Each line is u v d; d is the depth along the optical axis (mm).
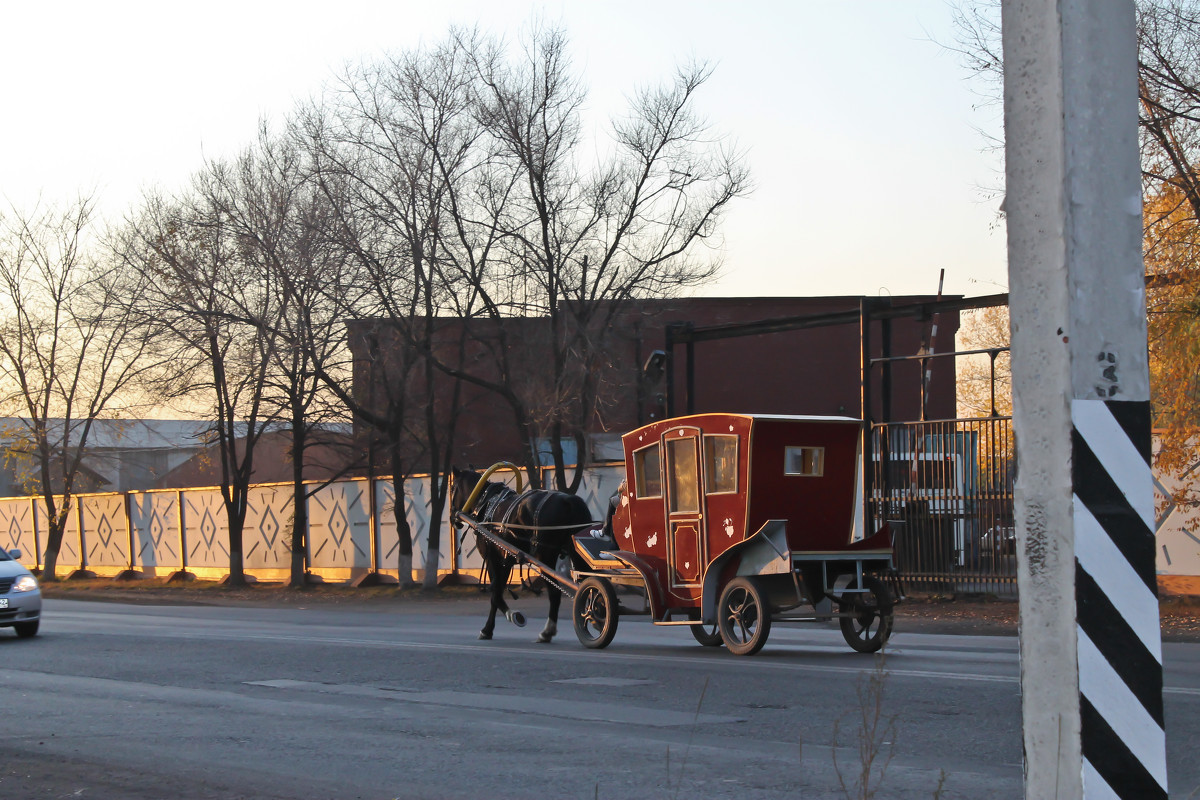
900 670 11938
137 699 11305
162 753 8453
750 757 7840
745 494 13703
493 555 17297
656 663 13156
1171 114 18797
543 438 31750
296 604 31016
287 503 37625
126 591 38562
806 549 13969
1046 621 3693
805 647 15156
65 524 50281
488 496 17656
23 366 47781
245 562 39750
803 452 14062
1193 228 18781
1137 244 3740
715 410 46625
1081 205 3691
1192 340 18828
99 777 7629
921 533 21453
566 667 13016
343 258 29812
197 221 32688
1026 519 3744
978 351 21234
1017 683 10742
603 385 30172
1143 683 3656
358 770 7746
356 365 33125
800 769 7383
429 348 29688
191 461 63312
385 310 29766
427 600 29578
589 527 16672
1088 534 3654
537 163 28891
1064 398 3668
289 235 31016
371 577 34094
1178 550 20094
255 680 12641
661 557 14836
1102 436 3676
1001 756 7727
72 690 12086
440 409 34375
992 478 20688
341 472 35062
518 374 30312
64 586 43281
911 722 8914
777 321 24172
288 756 8258
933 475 21438
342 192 29781
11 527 55094
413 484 33125
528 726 9312
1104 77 3729
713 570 14125
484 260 29359
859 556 13852
